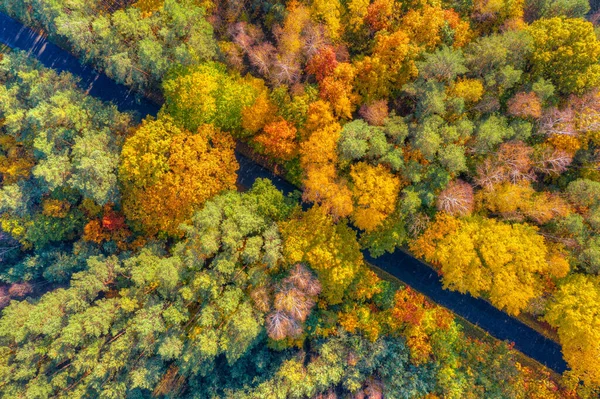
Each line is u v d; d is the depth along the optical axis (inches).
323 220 1737.2
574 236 1712.6
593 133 1686.8
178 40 1781.5
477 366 1915.6
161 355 1756.9
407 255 2095.2
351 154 1617.9
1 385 1790.1
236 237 1743.4
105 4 1943.9
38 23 2149.4
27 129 1868.8
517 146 1640.0
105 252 2059.5
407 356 1902.1
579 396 1886.1
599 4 1919.3
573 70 1644.9
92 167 1715.1
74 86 1988.2
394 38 1640.0
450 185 1665.8
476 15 1793.8
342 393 2006.6
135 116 2097.7
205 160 1814.7
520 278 1705.2
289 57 1752.0
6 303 2074.3
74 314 1804.9
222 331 1800.0
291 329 1791.3
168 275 1670.8
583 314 1665.8
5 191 1844.2
